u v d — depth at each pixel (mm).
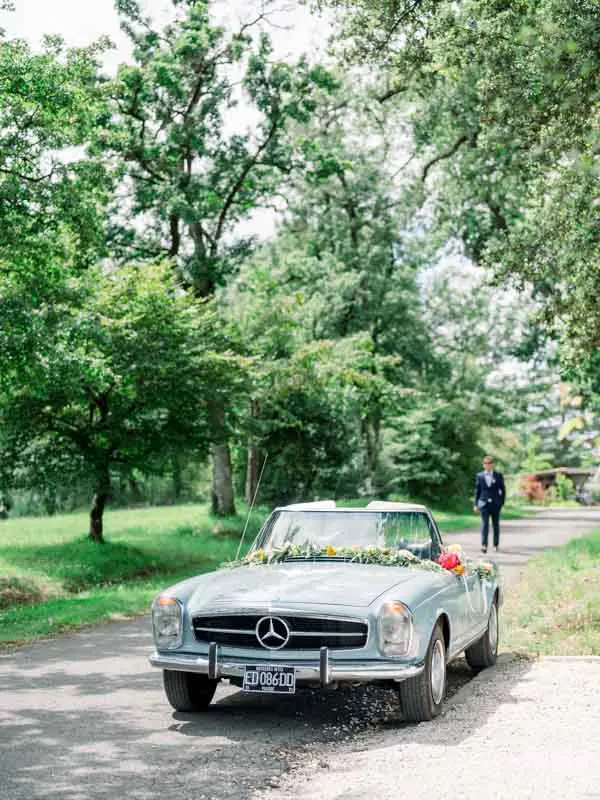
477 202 34156
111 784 5480
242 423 25344
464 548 23781
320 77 30875
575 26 11047
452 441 54125
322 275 42438
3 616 14812
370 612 6797
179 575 21875
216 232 34000
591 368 15922
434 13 14023
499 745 6094
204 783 5492
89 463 22516
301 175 34000
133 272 22188
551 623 11211
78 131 15688
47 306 15930
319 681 6723
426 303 55000
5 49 14680
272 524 8719
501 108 12852
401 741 6359
